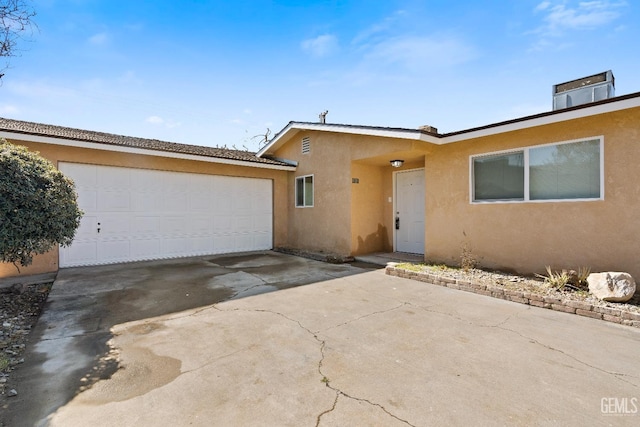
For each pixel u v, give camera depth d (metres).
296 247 10.84
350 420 2.06
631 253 4.71
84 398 2.32
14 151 4.25
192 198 9.23
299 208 10.71
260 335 3.51
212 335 3.51
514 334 3.52
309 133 10.23
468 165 6.72
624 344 3.24
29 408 2.20
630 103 4.45
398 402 2.26
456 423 2.02
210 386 2.48
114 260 7.89
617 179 4.84
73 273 6.71
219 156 9.10
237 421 2.05
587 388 2.43
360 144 8.42
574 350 3.11
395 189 9.39
